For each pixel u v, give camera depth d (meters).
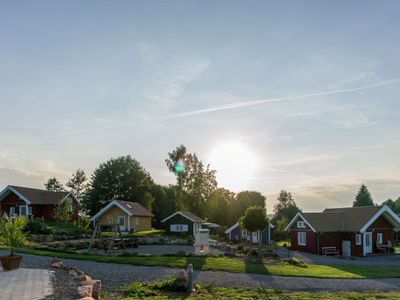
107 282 19.34
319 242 48.78
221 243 53.59
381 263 37.53
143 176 94.38
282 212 116.00
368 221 48.03
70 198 69.50
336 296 18.70
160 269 24.09
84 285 15.69
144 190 91.62
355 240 48.31
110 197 91.06
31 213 63.16
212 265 26.55
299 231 51.81
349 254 47.81
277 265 29.81
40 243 38.97
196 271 24.28
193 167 96.75
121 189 90.50
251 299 17.20
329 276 25.36
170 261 27.41
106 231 60.06
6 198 64.31
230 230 65.12
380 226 50.97
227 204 92.06
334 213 51.56
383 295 19.41
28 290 14.88
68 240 45.47
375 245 50.09
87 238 49.06
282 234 71.19
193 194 96.19
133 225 66.19
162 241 50.09
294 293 19.17
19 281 16.69
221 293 18.30
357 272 28.58
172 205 94.62
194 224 67.81
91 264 25.09
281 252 48.31
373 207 50.66
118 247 39.62
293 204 124.12
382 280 25.05
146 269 23.92
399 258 44.25
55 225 58.03
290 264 31.30
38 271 19.50
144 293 17.36
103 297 16.16
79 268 23.20
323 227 49.06
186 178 96.50
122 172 91.50
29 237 41.81
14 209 63.62
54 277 17.77
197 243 33.81
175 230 68.19
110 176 91.00
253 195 90.81
